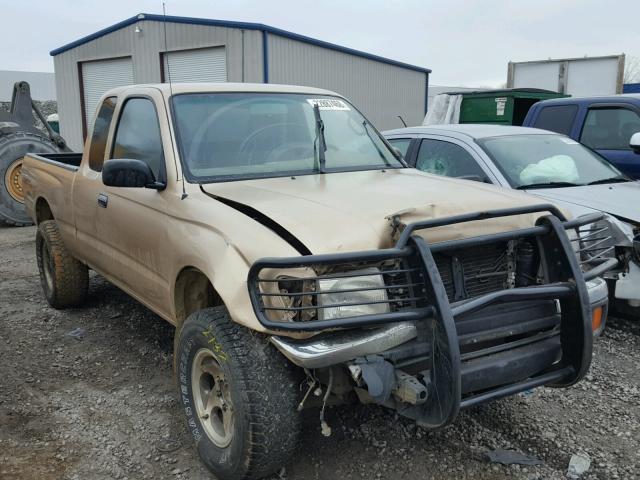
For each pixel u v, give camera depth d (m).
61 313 5.92
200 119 4.05
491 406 3.96
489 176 5.83
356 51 22.69
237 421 2.89
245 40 18.48
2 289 6.84
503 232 3.11
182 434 3.70
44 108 33.59
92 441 3.62
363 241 2.87
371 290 2.78
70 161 6.89
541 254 3.23
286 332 2.68
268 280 2.72
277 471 3.26
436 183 3.78
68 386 4.35
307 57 20.41
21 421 3.85
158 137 4.02
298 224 2.95
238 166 3.91
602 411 3.89
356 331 2.76
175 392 4.24
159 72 20.48
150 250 3.86
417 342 2.81
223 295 2.88
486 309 3.06
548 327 3.22
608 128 7.50
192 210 3.41
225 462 3.05
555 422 3.76
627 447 3.49
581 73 16.11
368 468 3.31
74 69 23.22
